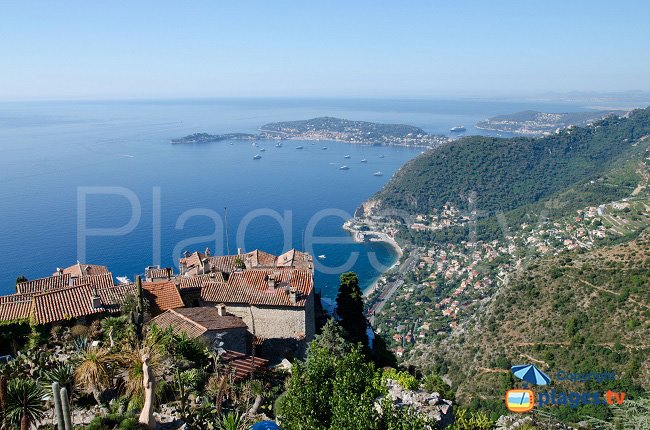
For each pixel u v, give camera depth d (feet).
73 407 58.29
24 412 50.60
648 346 193.26
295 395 59.88
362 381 61.16
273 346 115.75
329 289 419.54
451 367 246.68
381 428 51.52
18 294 128.47
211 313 108.68
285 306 119.65
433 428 57.72
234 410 66.44
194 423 59.57
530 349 223.92
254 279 131.23
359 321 149.89
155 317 105.19
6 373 65.82
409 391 77.77
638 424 59.06
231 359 84.99
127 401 59.06
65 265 382.83
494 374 217.15
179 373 67.82
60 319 100.22
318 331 136.87
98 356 62.08
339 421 52.21
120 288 119.24
